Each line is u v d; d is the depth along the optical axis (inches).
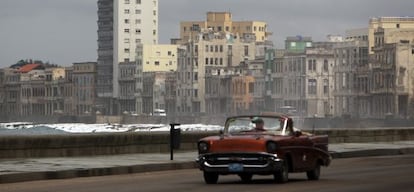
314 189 961.5
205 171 1029.2
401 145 2059.5
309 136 1115.3
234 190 947.3
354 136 2186.3
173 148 1472.7
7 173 1118.4
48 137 1510.8
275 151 1007.6
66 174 1187.9
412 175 1206.3
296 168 1065.5
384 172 1277.1
